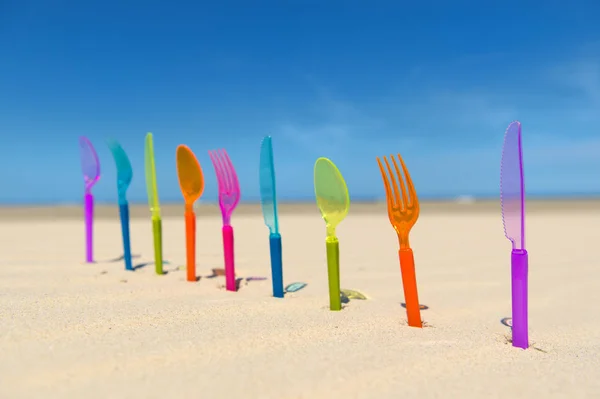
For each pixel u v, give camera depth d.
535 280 0.65
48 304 0.44
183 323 0.39
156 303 0.47
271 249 0.53
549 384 0.29
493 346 0.37
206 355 0.32
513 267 0.37
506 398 0.27
